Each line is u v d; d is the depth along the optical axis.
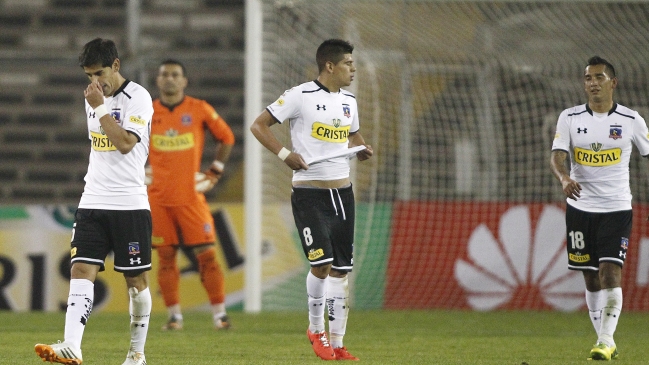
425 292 36.75
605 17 38.75
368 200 38.59
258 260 34.03
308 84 19.70
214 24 53.34
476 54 39.66
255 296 34.09
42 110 50.38
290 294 35.81
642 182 37.53
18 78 51.41
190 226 27.47
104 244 16.09
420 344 23.69
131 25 39.06
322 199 19.44
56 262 35.16
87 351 21.33
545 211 36.62
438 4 38.84
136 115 15.86
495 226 36.88
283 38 36.22
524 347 23.03
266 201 36.03
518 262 36.59
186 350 21.72
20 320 30.75
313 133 19.45
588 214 20.86
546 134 39.53
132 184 16.12
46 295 35.03
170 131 27.50
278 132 35.28
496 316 33.69
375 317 32.81
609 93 20.88
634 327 29.77
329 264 19.38
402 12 38.72
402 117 39.34
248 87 33.75
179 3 53.75
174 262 27.91
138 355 16.56
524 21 39.31
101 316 32.88
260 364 18.77
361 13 37.94
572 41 39.22
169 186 27.39
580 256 21.33
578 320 32.09
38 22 53.03
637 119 20.86
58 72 51.78
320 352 19.58
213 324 29.78
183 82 27.73
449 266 36.91
